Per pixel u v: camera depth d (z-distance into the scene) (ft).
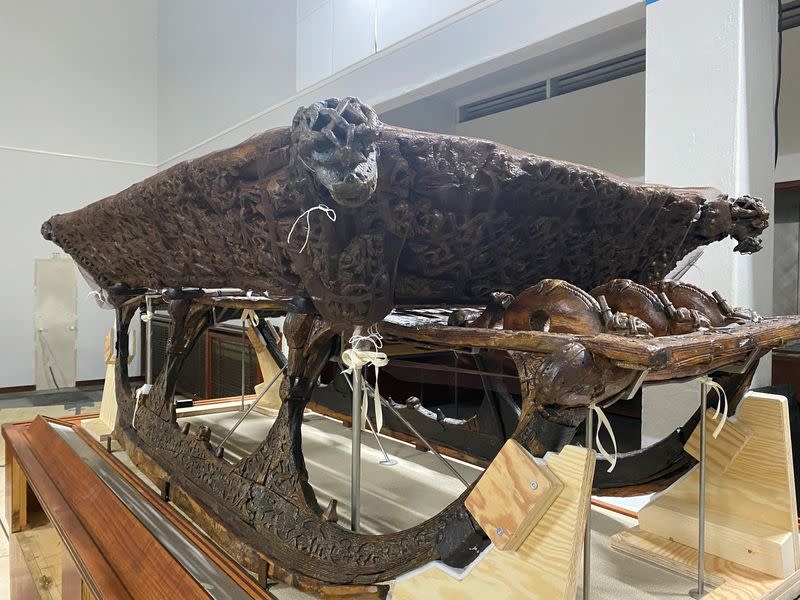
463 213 2.90
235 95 14.30
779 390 4.91
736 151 5.27
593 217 3.38
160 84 19.57
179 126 17.85
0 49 17.30
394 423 6.18
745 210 4.03
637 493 4.23
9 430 7.45
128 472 5.36
